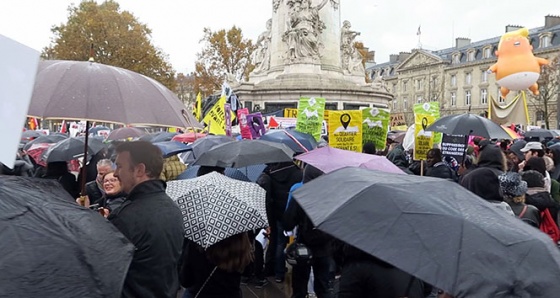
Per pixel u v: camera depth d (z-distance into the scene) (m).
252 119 10.61
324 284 6.48
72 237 2.10
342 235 2.66
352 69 32.06
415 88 92.62
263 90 26.97
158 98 4.22
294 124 17.91
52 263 1.92
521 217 5.59
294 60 28.19
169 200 3.57
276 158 6.61
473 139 12.53
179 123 4.23
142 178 3.56
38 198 2.30
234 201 4.32
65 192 2.66
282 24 29.95
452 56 87.81
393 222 2.63
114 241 2.27
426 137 10.69
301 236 6.27
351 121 9.93
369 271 3.83
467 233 2.48
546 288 2.27
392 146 13.84
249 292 7.50
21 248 1.91
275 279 8.01
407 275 3.81
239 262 4.41
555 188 8.52
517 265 2.33
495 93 78.69
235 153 6.52
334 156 6.32
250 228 4.27
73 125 20.72
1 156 1.81
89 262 2.04
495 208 2.90
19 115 1.90
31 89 1.96
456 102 86.00
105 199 5.88
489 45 80.94
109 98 3.89
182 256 4.53
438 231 2.52
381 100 29.14
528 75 13.11
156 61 55.91
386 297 3.79
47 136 11.60
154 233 3.28
